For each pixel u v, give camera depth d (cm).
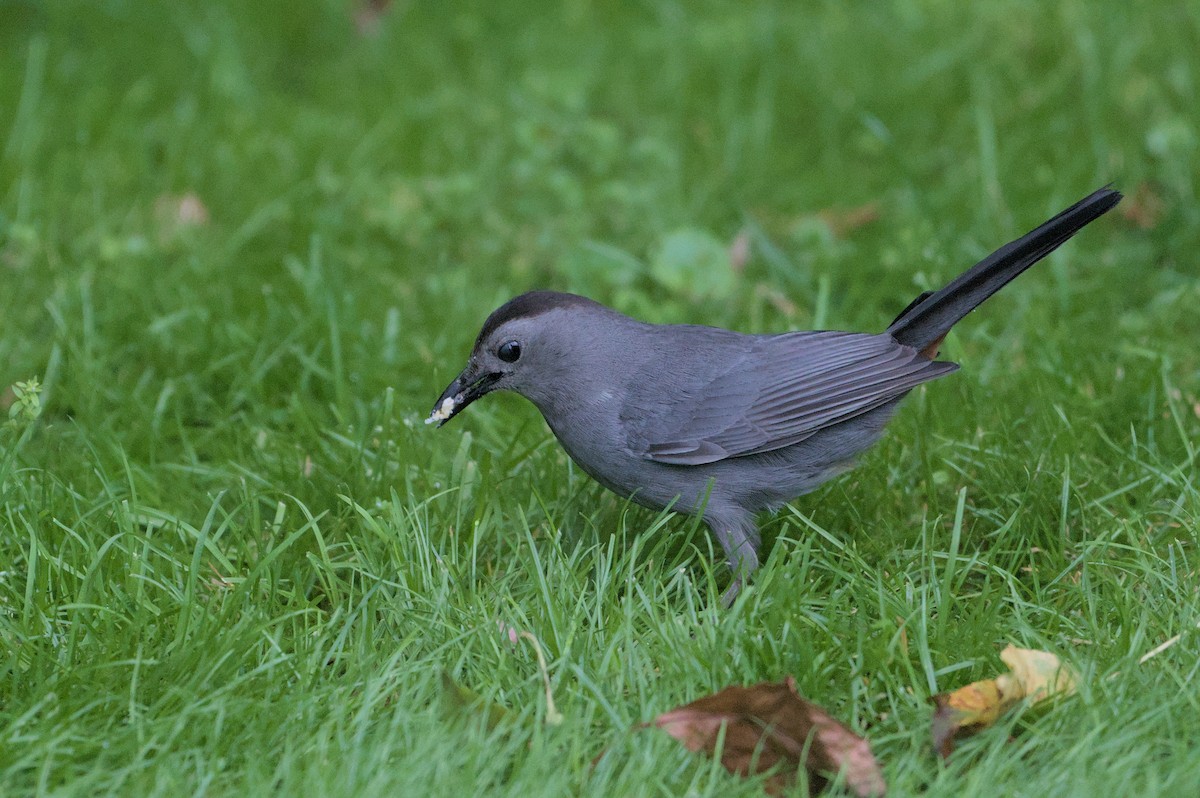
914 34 1634
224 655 748
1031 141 1444
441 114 1543
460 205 1393
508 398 1099
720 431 882
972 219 1353
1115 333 1161
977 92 1518
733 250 1339
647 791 655
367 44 1728
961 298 916
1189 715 713
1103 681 729
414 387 1124
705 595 900
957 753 693
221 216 1362
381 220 1356
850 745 676
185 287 1219
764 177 1451
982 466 972
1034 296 1210
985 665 775
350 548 905
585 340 901
